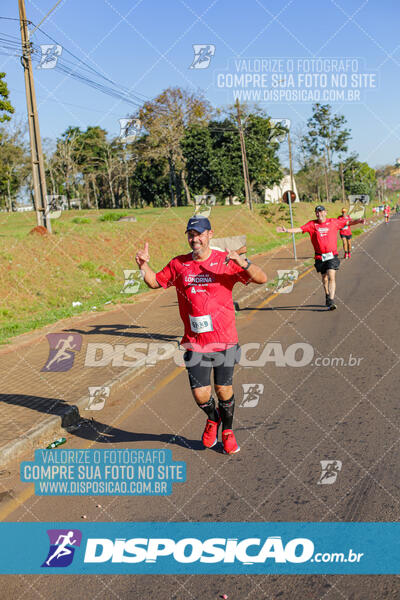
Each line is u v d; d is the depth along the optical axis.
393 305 11.23
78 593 3.00
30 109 17.62
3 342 9.22
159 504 3.88
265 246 28.95
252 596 2.88
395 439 4.64
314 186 83.00
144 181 69.44
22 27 16.89
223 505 3.80
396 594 2.82
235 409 5.71
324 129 79.50
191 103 55.66
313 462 4.32
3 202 74.25
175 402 6.07
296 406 5.66
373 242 29.33
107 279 16.97
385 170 101.62
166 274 4.61
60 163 67.25
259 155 60.06
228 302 4.53
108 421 5.61
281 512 3.65
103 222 26.61
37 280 14.73
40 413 5.49
